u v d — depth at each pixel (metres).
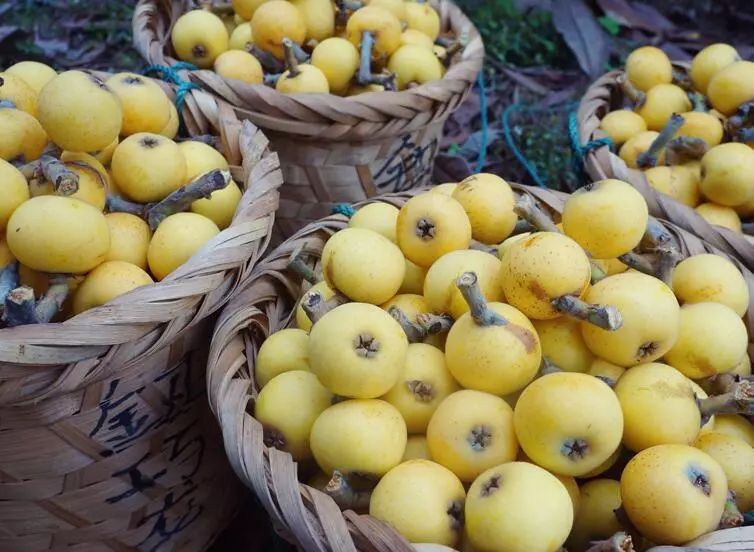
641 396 0.34
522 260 0.35
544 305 0.35
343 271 0.39
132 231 0.42
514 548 0.29
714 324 0.39
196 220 0.43
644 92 0.65
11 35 0.95
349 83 0.66
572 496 0.33
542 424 0.32
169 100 0.51
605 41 1.05
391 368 0.34
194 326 0.40
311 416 0.36
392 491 0.32
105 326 0.33
